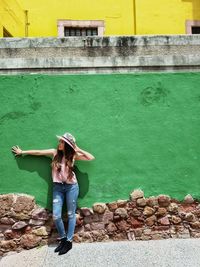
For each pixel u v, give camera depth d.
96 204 5.49
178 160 5.62
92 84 5.65
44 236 5.41
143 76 5.70
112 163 5.57
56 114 5.59
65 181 5.20
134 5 11.05
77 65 5.86
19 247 5.37
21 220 5.42
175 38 7.28
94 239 5.44
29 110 5.57
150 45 7.24
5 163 5.50
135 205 5.54
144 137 5.62
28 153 5.43
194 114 5.68
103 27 10.94
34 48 7.21
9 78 5.61
